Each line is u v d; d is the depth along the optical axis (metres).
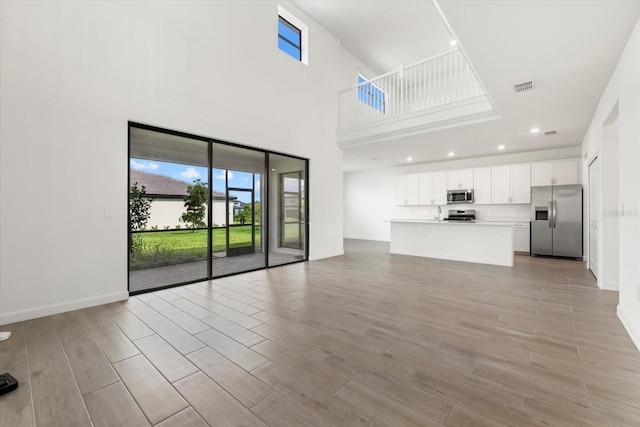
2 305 2.65
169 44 3.78
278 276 4.58
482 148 6.76
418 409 1.52
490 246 5.66
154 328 2.57
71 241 3.02
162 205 5.80
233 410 1.53
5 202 2.65
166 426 1.42
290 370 1.91
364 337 2.39
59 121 2.93
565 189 6.10
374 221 10.09
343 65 7.20
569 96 3.93
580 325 2.62
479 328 2.56
